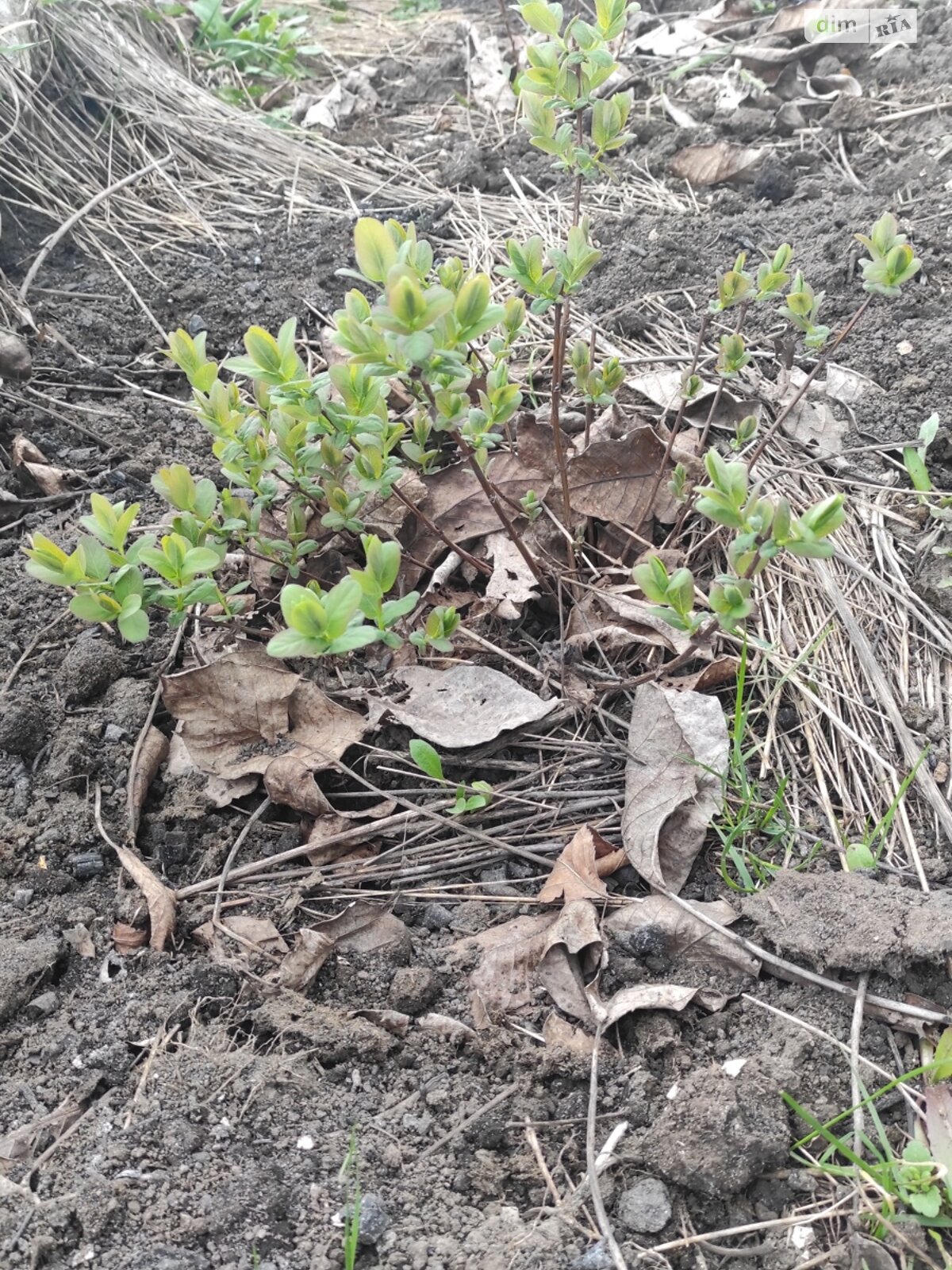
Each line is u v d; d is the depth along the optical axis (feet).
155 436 2.03
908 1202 1.16
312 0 4.09
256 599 1.69
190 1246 1.14
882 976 1.32
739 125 2.72
